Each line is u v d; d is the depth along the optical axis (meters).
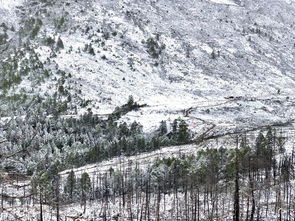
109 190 129.00
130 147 168.12
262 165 99.69
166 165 128.38
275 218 85.62
